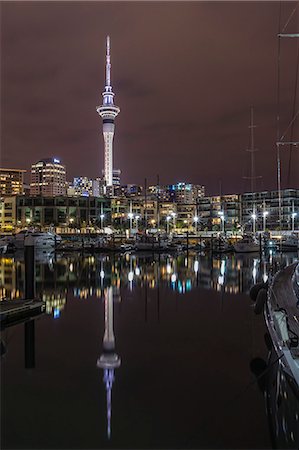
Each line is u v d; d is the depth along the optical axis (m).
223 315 21.89
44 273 43.91
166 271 45.78
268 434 9.45
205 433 9.43
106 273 43.78
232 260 63.06
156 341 16.98
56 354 15.30
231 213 158.50
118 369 13.57
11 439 9.32
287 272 26.89
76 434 9.52
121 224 156.50
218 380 12.59
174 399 11.26
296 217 141.75
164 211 177.25
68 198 150.00
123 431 9.59
